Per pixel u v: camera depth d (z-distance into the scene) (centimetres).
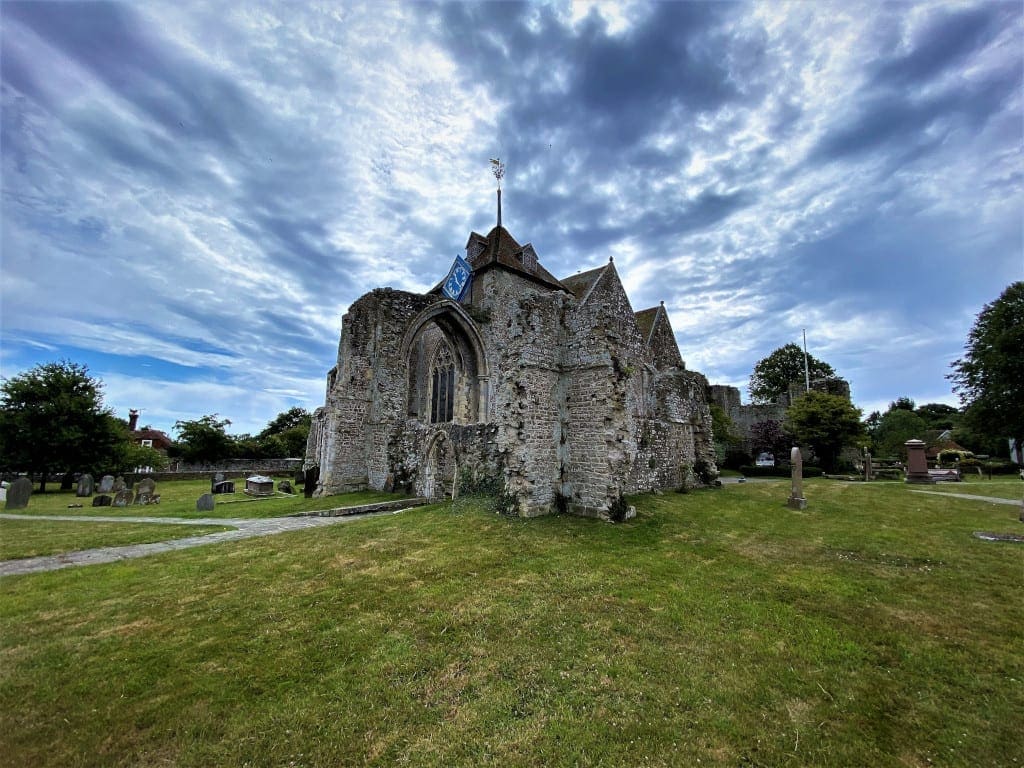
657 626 564
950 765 345
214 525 1257
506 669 468
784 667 473
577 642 522
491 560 812
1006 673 464
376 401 2058
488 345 2438
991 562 831
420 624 565
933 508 1438
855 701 419
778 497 1709
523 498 1125
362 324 2092
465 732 376
